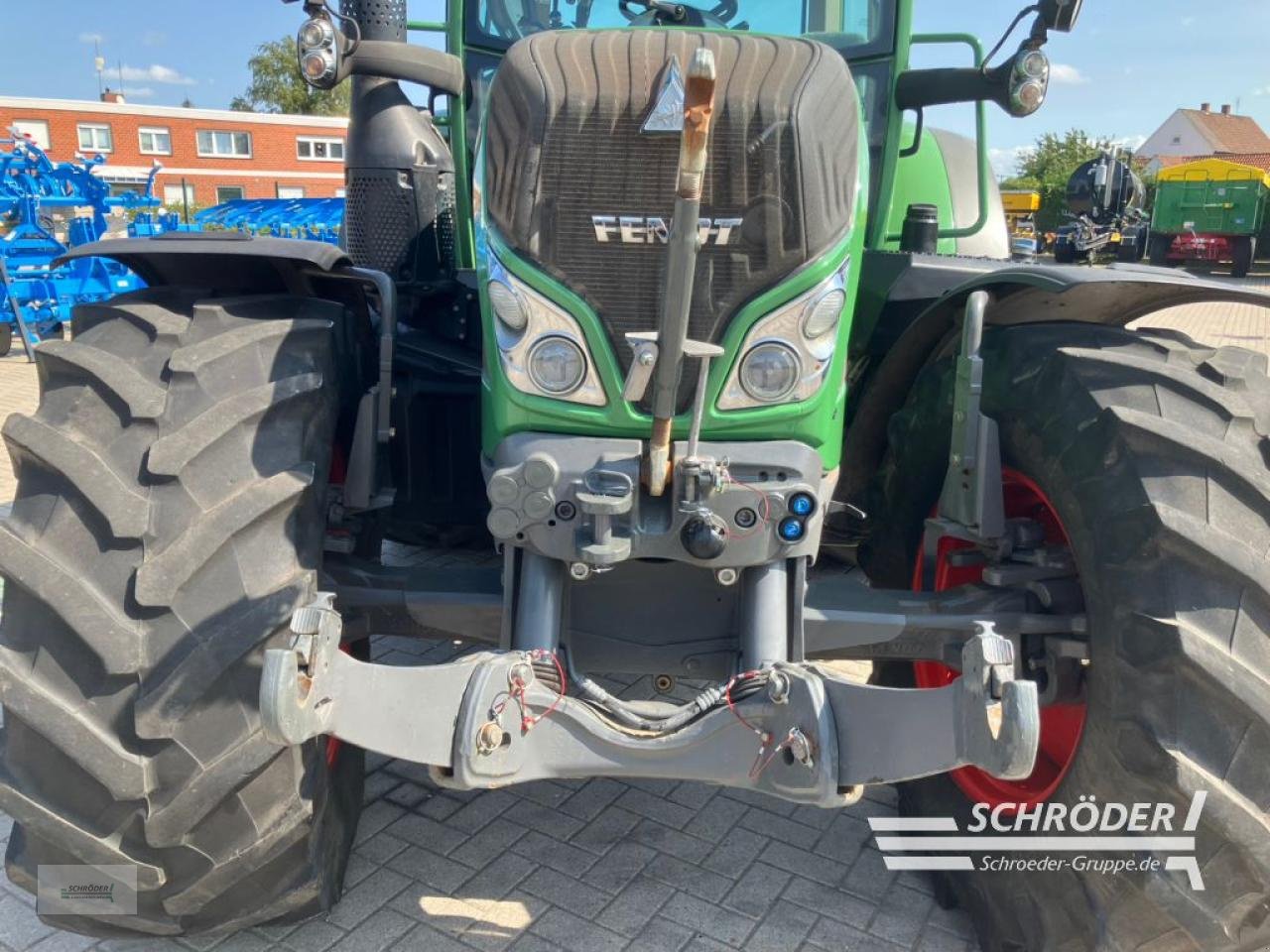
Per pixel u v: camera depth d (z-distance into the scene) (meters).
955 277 3.25
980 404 2.59
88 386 2.22
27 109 39.34
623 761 2.12
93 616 2.02
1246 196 26.27
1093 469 2.19
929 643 2.49
